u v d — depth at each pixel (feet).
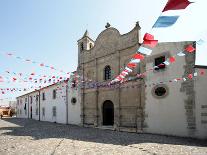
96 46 79.66
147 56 58.44
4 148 38.06
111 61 72.02
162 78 54.29
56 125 86.74
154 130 54.85
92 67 80.94
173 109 51.31
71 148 37.29
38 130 68.28
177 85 51.21
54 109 105.81
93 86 78.23
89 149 36.24
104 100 73.31
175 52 52.44
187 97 49.16
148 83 57.47
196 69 48.57
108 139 47.44
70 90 92.94
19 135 56.03
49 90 112.88
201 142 42.27
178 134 49.93
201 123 46.62
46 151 34.99
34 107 135.95
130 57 65.16
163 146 38.14
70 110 92.17
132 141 44.09
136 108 60.90
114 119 67.77
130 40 65.51
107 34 74.90
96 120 75.41
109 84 64.64
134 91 62.03
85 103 82.89
